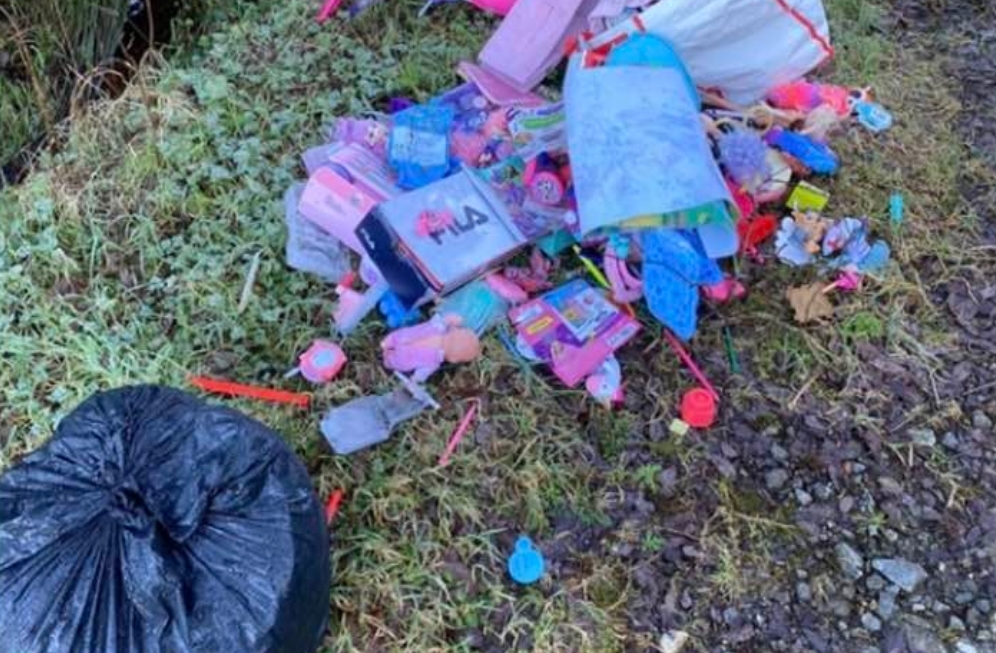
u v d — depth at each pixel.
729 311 2.25
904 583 1.93
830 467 2.05
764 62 2.46
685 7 2.33
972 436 2.12
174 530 1.56
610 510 1.97
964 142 2.62
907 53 2.82
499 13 2.69
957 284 2.34
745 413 2.11
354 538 1.88
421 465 1.98
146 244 2.25
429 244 2.18
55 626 1.50
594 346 2.13
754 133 2.40
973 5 2.97
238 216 2.29
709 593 1.89
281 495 1.63
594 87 2.18
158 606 1.51
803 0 2.41
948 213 2.47
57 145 2.53
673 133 2.12
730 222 2.15
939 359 2.22
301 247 2.23
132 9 2.98
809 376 2.17
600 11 2.47
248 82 2.57
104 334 2.12
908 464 2.07
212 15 2.89
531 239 2.26
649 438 2.06
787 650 1.85
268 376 2.09
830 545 1.96
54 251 2.21
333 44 2.66
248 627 1.54
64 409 2.02
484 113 2.47
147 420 1.68
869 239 2.39
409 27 2.75
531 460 1.99
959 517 2.01
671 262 2.12
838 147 2.53
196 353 2.10
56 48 2.69
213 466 1.63
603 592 1.87
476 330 2.15
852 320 2.24
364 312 2.15
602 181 2.08
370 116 2.50
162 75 2.61
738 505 2.00
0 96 2.66
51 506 1.58
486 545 1.90
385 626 1.80
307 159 2.38
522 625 1.82
